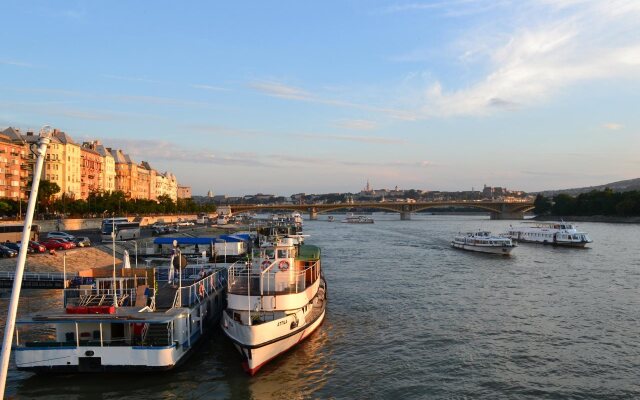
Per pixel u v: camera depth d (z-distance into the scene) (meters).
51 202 160.38
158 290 43.75
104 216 180.12
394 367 36.78
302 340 40.78
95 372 33.44
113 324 33.44
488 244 117.75
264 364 34.97
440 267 93.06
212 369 35.19
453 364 37.59
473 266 95.06
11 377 33.12
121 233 114.75
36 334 41.56
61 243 84.62
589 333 46.38
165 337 33.59
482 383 34.00
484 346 42.16
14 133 172.62
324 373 35.28
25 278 56.88
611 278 80.44
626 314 54.06
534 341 43.69
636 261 104.25
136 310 34.66
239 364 36.19
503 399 31.47
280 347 36.44
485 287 71.06
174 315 33.62
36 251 78.00
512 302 60.31
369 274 82.94
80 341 32.88
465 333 46.12
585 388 33.28
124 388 31.67
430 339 44.03
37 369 31.72
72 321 31.86
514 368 36.88
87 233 134.12
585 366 37.41
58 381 32.38
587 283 75.25
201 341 39.88
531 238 155.25
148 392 31.17
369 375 35.09
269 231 116.12
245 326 34.00
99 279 38.34
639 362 38.31
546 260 106.19
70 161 191.75
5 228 87.62
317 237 175.00
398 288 69.56
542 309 56.47
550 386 33.56
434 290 68.19
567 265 97.56
